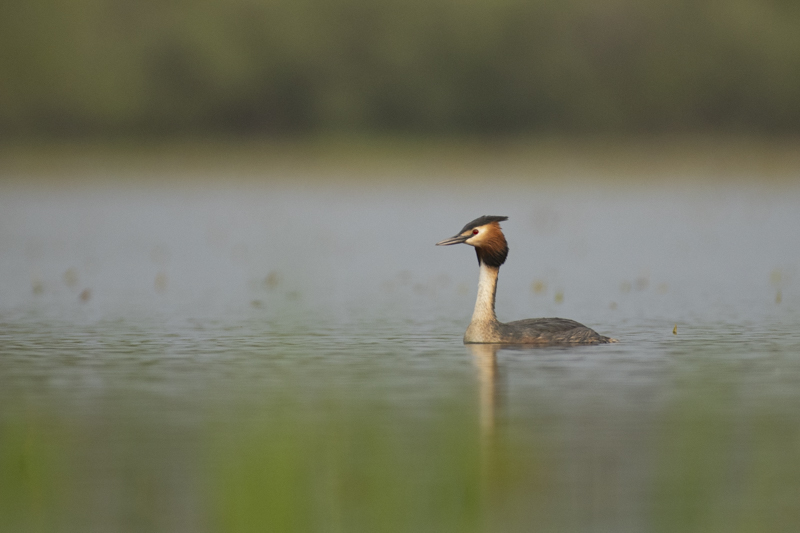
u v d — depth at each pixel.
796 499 11.43
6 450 13.22
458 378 17.05
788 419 14.41
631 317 24.11
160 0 104.62
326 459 12.73
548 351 19.41
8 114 100.12
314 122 107.06
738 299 26.97
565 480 12.02
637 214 52.62
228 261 36.56
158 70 103.12
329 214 54.31
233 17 105.00
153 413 14.91
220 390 16.34
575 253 38.12
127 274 33.03
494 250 20.39
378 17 107.75
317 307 26.05
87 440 13.61
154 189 69.88
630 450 13.06
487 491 11.66
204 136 104.94
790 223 47.66
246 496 11.70
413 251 39.56
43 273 33.16
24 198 63.38
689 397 15.61
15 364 18.52
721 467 12.37
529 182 73.81
